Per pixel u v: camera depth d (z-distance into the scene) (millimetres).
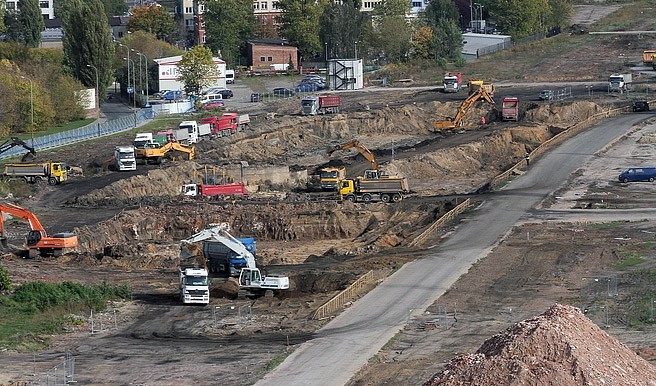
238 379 109688
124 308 141250
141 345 123938
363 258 165000
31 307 137250
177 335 128375
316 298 143875
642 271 149375
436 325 127188
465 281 147750
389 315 132500
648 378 73000
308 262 165750
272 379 109000
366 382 106812
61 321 133500
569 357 72188
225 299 146000
